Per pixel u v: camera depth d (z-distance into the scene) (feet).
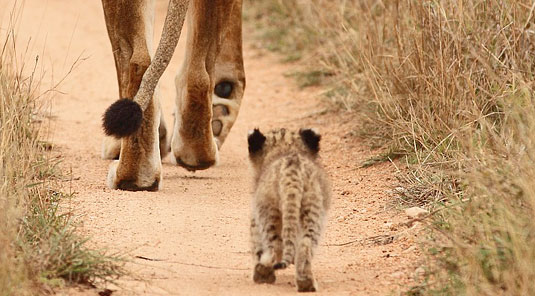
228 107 49.01
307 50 73.82
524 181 30.48
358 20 58.18
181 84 43.96
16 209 31.40
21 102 41.19
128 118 34.55
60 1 98.17
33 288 28.14
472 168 33.53
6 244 28.53
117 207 38.45
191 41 42.63
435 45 45.52
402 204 39.27
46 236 31.42
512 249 28.48
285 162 29.63
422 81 45.52
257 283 30.25
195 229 36.22
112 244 33.88
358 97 53.88
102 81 69.77
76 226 33.58
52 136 52.06
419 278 30.19
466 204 33.27
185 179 44.52
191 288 29.78
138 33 39.96
